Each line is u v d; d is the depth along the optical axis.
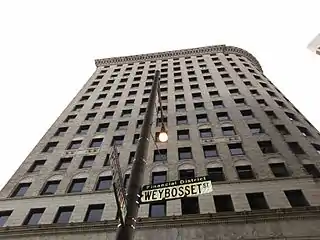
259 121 29.50
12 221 20.70
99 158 26.88
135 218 5.29
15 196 23.78
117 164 6.12
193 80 42.03
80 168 26.03
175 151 26.11
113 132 31.09
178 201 20.25
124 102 37.69
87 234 18.70
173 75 44.97
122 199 5.37
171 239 17.53
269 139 26.47
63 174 25.47
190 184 6.94
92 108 37.53
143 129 6.88
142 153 6.33
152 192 6.84
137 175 5.95
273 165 23.27
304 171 22.00
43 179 25.14
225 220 18.14
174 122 30.98
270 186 20.77
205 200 20.09
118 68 52.16
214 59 50.88
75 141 30.53
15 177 25.83
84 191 22.83
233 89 37.53
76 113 36.47
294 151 25.30
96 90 43.09
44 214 20.95
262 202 19.80
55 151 28.97
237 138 27.11
